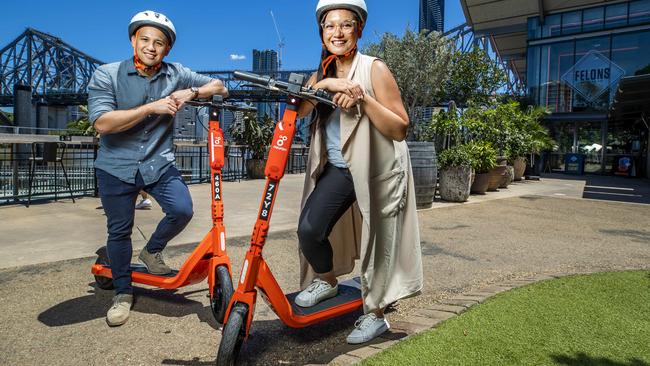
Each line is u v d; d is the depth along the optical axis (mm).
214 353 2457
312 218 2379
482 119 11695
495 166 10070
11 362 2332
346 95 2115
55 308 3045
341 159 2395
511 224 6512
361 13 2324
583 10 22625
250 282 2131
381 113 2217
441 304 3127
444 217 6914
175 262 4062
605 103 21844
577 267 4270
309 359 2406
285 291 3395
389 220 2434
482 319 2811
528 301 3152
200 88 2756
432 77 16906
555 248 5070
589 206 8758
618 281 3666
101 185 2854
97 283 3383
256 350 2498
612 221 7062
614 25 21781
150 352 2459
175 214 2918
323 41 2400
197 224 5918
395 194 2432
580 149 22422
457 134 9195
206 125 3084
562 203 9070
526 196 10164
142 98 2859
